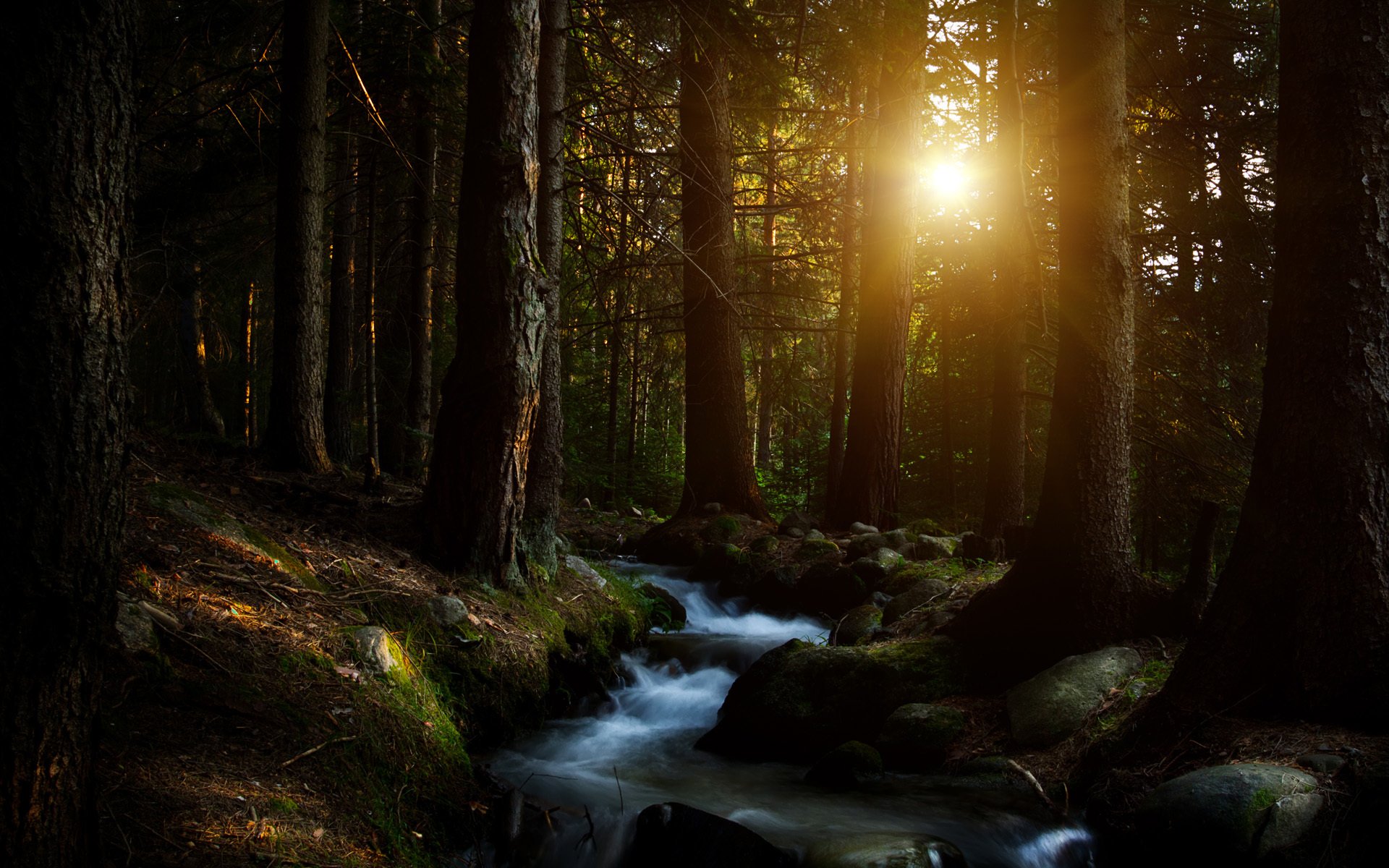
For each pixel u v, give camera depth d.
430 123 10.57
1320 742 3.72
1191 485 12.00
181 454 6.75
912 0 8.32
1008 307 9.66
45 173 1.92
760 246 14.90
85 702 2.05
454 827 3.86
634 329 16.33
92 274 2.01
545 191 7.68
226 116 10.00
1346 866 3.21
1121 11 5.64
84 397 1.99
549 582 6.73
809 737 5.63
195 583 4.19
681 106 11.68
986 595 6.03
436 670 4.82
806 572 9.41
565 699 5.98
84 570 2.00
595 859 4.17
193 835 2.71
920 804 4.70
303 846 2.94
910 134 11.15
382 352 13.17
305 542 5.40
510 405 5.94
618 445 18.78
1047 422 13.47
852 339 17.55
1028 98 11.04
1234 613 4.24
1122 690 4.96
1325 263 4.04
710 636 8.14
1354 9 4.02
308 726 3.62
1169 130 10.91
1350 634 3.84
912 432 15.34
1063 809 4.39
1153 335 11.75
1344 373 3.97
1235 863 3.41
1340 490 3.94
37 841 1.94
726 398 11.90
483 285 5.88
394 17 9.90
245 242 11.27
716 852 4.00
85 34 1.99
